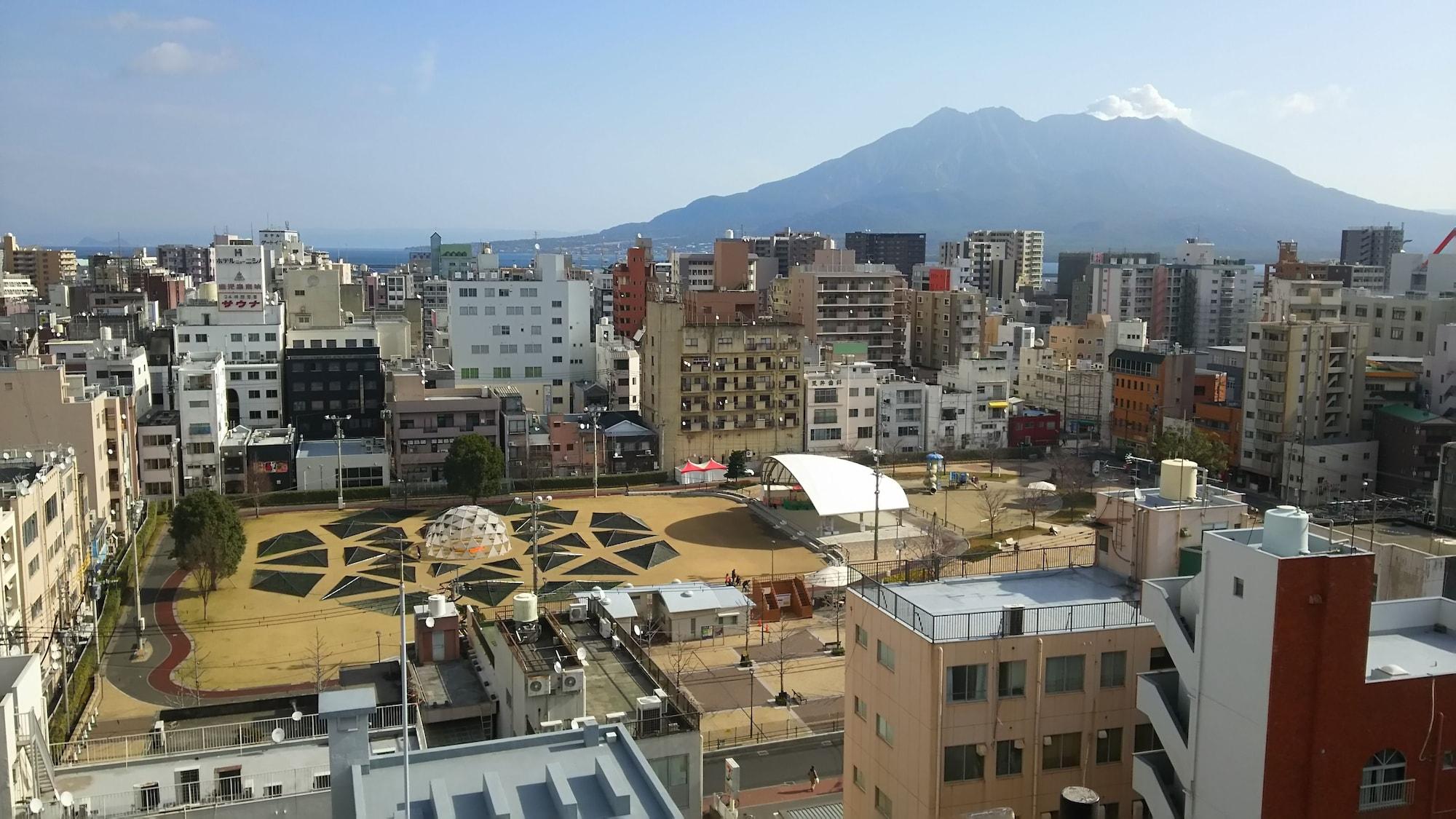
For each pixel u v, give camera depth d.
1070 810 36.03
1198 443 141.12
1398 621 39.78
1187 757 35.50
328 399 168.88
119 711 76.56
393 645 89.44
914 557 108.31
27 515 79.75
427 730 57.44
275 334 167.88
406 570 109.25
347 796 34.22
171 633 92.19
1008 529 126.25
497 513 133.62
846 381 166.50
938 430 171.12
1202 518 46.00
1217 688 34.03
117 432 116.19
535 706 49.69
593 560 114.25
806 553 117.94
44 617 83.69
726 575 109.19
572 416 166.12
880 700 43.38
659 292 198.25
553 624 58.09
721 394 159.75
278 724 52.66
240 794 45.00
